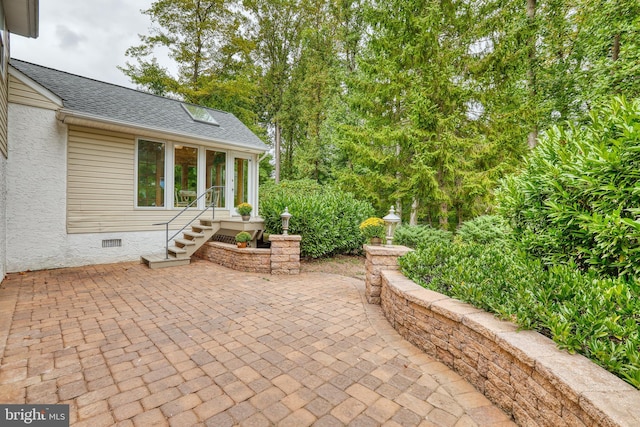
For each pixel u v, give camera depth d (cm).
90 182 675
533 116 834
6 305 403
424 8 896
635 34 721
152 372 246
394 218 443
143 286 511
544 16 1023
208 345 296
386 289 379
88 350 283
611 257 238
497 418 196
